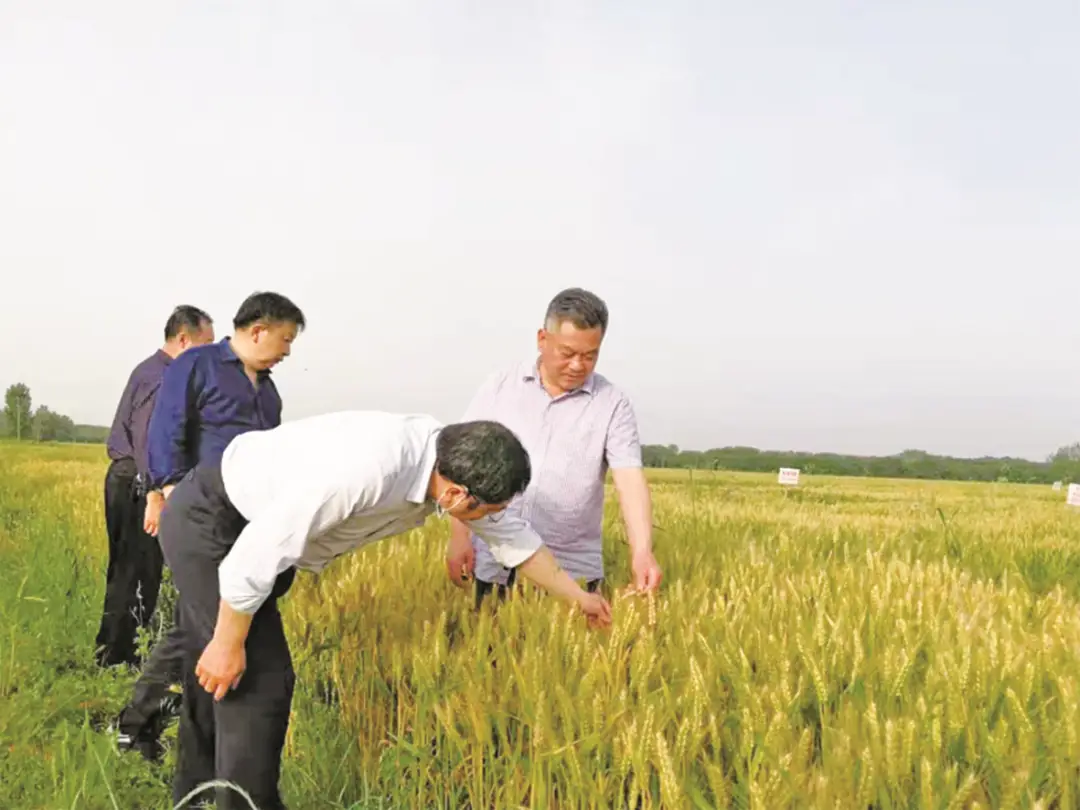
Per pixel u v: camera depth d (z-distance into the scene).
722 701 2.80
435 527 5.57
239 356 4.39
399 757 3.01
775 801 2.18
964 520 9.29
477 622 3.64
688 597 3.75
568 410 3.97
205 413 4.32
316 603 4.19
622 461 3.92
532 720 2.74
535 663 2.85
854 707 2.60
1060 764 2.27
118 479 4.94
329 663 3.86
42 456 22.20
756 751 2.43
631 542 3.81
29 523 9.55
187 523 2.81
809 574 4.34
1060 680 2.54
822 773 2.29
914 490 19.20
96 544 7.61
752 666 3.02
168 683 3.41
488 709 2.88
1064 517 10.02
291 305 4.40
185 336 5.08
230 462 2.79
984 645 2.90
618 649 2.95
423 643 3.21
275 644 2.81
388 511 2.72
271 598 2.83
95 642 5.02
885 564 5.00
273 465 2.71
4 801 3.08
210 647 2.63
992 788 2.29
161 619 4.98
